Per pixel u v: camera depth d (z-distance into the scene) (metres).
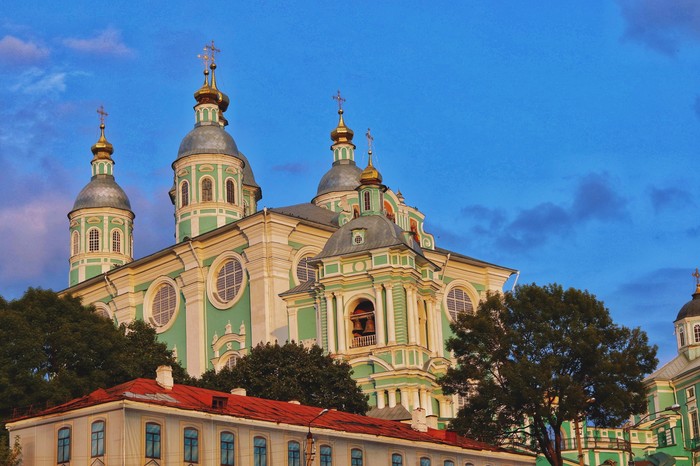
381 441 59.84
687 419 97.69
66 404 52.62
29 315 67.06
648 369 67.31
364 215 83.50
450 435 65.50
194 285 92.94
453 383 68.06
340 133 113.44
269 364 72.31
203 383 71.75
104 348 67.31
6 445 54.97
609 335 67.19
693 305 105.44
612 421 66.38
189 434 51.75
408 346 77.88
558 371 66.19
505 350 66.62
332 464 57.09
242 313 89.56
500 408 66.88
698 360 101.81
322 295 80.69
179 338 93.94
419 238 96.38
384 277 79.00
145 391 53.59
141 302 98.06
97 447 50.19
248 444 53.81
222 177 100.94
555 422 65.88
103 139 116.56
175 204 102.25
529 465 69.44
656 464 53.25
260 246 88.75
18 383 62.81
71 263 111.81
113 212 112.50
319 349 74.44
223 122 112.00
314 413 60.62
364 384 77.69
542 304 67.69
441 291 94.25
